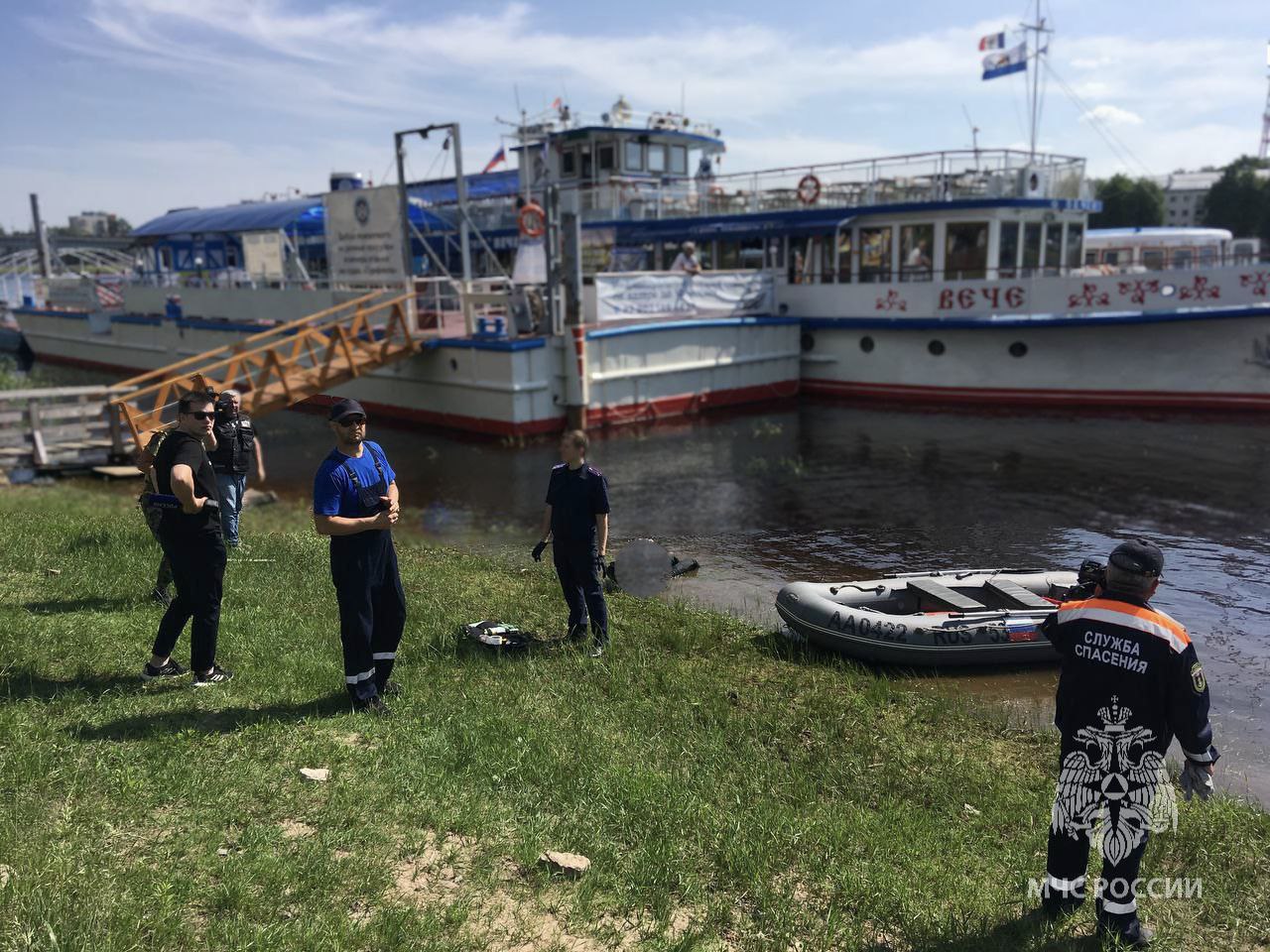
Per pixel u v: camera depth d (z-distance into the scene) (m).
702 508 13.44
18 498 12.09
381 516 5.13
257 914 3.25
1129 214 82.38
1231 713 6.79
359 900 3.43
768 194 25.50
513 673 6.33
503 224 30.39
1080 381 21.41
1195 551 11.08
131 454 15.30
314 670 5.87
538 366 19.17
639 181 28.11
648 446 18.28
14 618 6.37
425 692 5.73
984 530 12.14
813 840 4.23
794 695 6.50
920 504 13.54
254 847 3.65
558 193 19.05
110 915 3.09
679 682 6.40
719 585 9.89
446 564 9.90
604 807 4.32
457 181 20.52
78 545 8.81
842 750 5.49
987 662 7.53
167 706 5.06
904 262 23.00
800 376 24.81
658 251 27.73
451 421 20.41
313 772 4.38
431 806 4.16
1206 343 20.17
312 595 7.80
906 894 3.84
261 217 29.22
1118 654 3.44
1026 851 4.37
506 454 17.67
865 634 7.43
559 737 5.16
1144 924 3.68
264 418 23.14
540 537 11.75
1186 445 17.39
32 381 30.19
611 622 7.93
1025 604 7.82
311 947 3.07
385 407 22.12
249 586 7.94
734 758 5.19
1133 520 12.52
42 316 36.97
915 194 22.98
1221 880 4.15
